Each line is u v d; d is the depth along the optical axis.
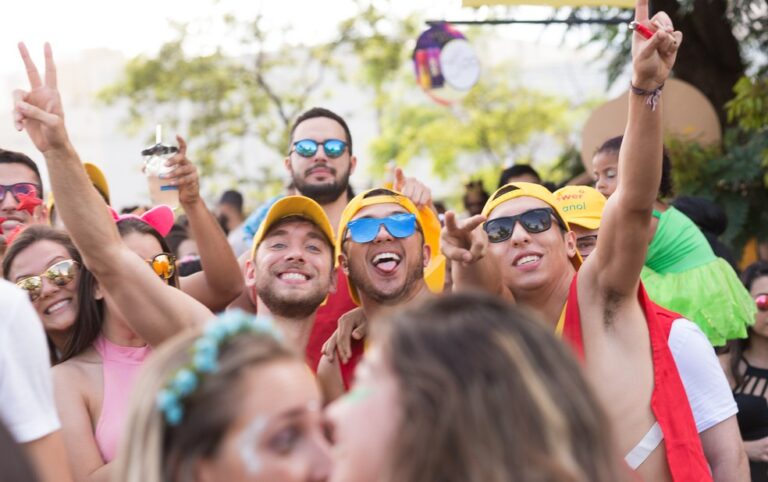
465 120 23.52
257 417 1.94
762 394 5.15
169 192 4.90
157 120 22.11
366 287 4.33
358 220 4.33
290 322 4.27
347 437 1.74
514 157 23.58
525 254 4.00
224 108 21.55
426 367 1.69
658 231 5.16
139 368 3.73
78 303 3.77
